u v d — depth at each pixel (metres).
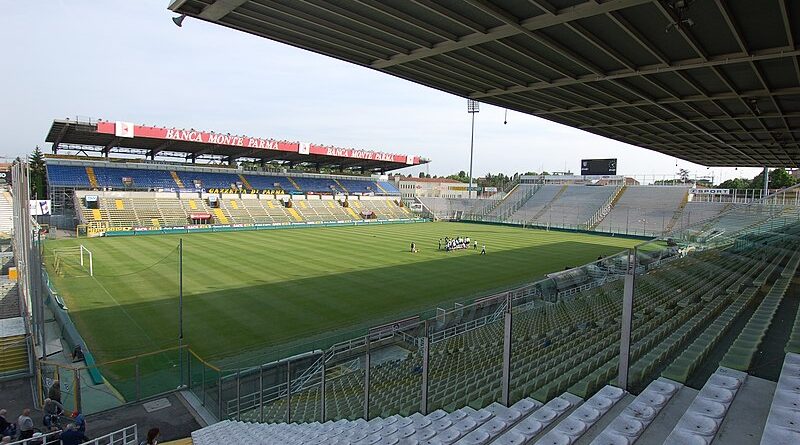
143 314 19.52
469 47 13.62
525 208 74.19
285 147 56.47
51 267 28.72
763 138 29.81
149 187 57.53
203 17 11.34
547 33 12.59
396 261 33.34
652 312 8.01
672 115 22.91
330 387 12.32
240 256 34.00
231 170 67.75
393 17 11.38
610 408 4.98
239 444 8.38
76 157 56.16
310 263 31.66
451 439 5.46
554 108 22.03
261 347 16.16
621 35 12.65
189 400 12.74
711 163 52.44
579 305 8.98
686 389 5.13
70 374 13.99
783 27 11.73
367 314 20.05
